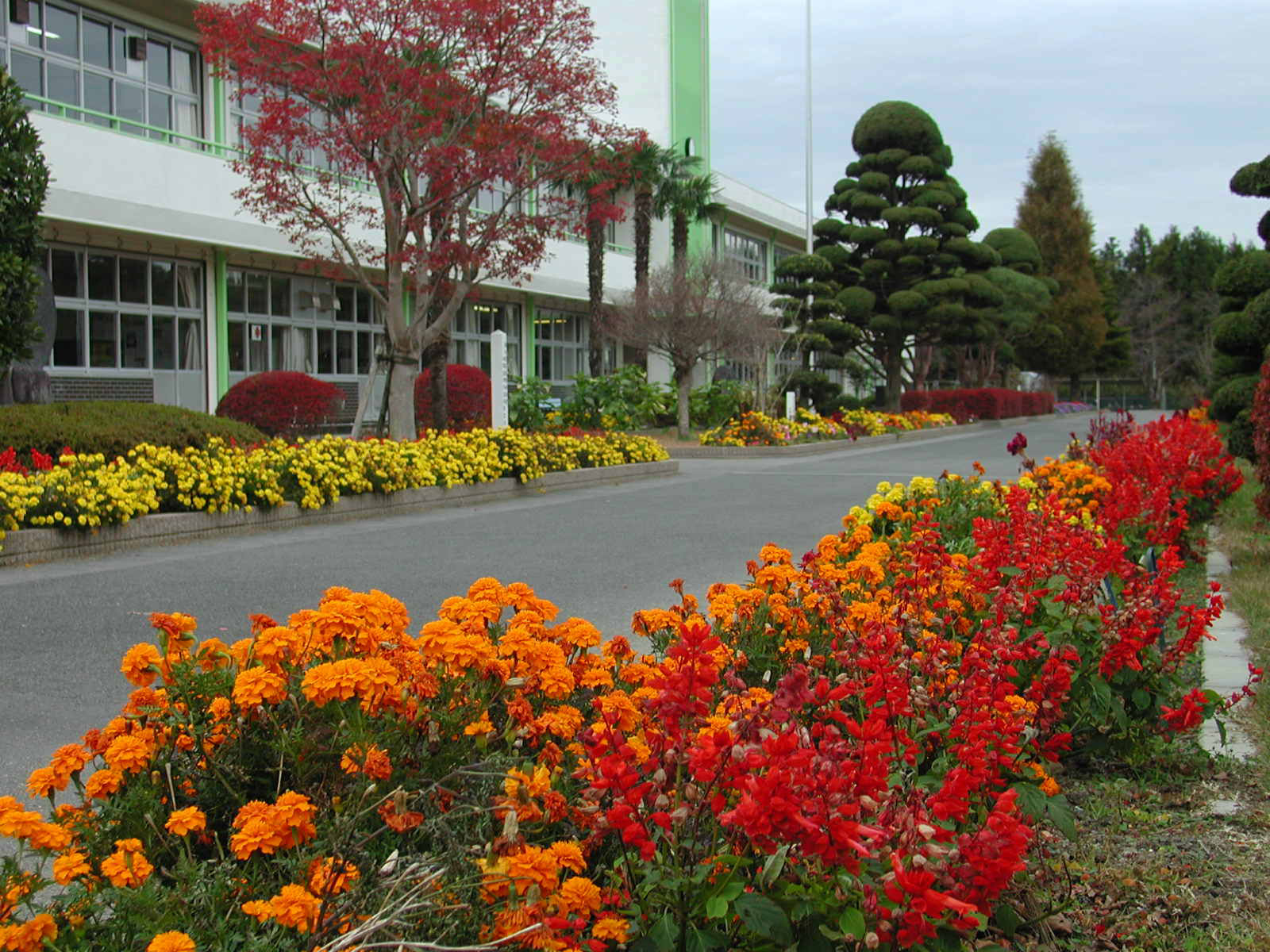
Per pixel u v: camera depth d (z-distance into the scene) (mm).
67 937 2188
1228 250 81062
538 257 18984
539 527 12266
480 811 2371
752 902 2191
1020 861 2199
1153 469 9383
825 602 4109
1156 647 4691
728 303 31062
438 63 17094
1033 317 54406
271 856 2439
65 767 2533
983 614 4441
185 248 23109
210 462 11406
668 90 45406
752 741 2359
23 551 9305
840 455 26391
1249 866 3576
